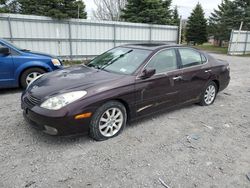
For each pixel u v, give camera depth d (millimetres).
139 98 3703
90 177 2562
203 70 4824
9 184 2402
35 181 2463
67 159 2883
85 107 3084
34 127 3244
